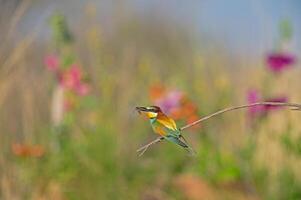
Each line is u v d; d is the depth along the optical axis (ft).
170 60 56.44
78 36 49.06
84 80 38.86
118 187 38.34
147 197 39.14
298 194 37.42
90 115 40.55
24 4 40.70
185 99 37.88
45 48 47.42
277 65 37.68
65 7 58.70
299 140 35.94
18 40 43.11
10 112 39.55
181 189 39.58
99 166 38.42
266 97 39.17
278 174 37.96
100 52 43.70
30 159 37.19
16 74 39.75
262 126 38.40
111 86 41.78
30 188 36.96
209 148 39.70
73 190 37.63
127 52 52.70
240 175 38.70
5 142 38.24
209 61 48.21
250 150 38.32
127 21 57.88
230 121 41.39
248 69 46.09
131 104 42.86
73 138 39.11
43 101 41.04
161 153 41.06
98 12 58.90
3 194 36.19
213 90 43.57
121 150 40.37
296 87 40.55
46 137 39.14
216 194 39.01
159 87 38.45
